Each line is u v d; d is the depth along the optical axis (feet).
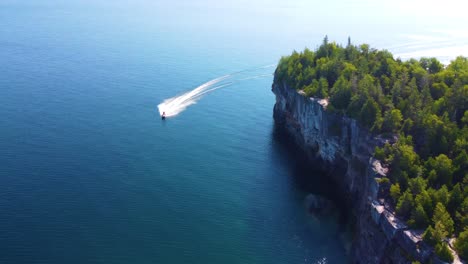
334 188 361.51
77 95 522.47
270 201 340.18
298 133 437.99
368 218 272.10
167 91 553.64
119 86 560.20
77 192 332.19
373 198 272.51
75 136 421.18
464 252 210.59
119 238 286.46
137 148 407.85
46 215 302.45
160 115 485.56
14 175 347.36
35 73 592.19
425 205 241.76
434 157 287.07
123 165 376.07
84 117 464.24
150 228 298.97
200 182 360.07
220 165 389.39
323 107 371.35
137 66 644.27
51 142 405.80
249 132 460.96
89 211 311.06
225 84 595.06
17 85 542.57
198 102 529.04
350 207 334.44
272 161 402.72
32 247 271.49
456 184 252.21
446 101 328.90
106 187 342.03
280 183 366.43
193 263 270.87
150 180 357.00
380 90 348.59
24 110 470.80
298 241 296.10
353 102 344.28
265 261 276.62
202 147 419.95
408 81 383.86
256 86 594.65
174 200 333.01
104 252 272.72
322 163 391.04
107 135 428.97
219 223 310.45
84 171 361.51
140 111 490.90
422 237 224.53
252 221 314.96
